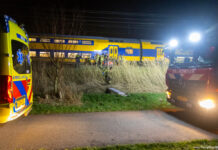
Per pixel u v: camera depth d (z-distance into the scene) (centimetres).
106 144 337
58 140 351
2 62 298
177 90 516
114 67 1204
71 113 552
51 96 720
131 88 962
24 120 468
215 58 393
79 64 1341
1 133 379
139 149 310
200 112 419
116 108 612
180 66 514
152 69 1135
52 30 761
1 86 295
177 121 490
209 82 395
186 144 333
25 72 392
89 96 776
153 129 424
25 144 330
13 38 333
